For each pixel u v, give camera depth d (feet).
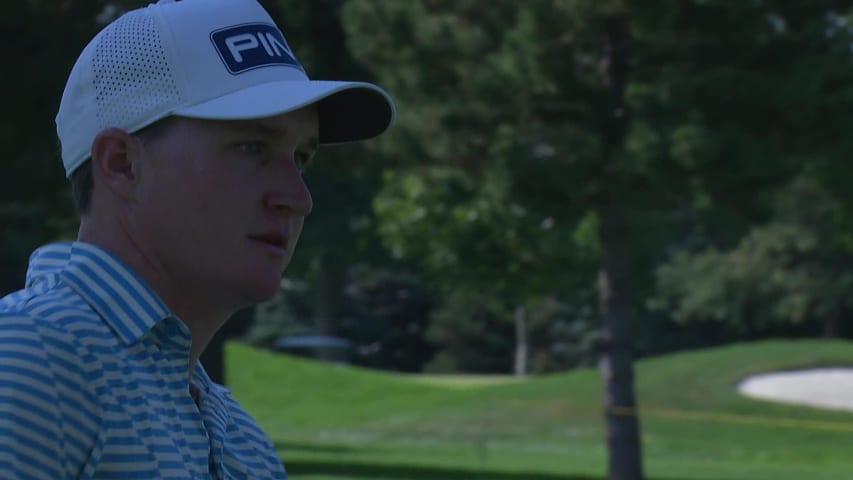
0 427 18.25
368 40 162.71
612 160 153.28
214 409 23.30
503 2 160.76
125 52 21.43
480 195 172.65
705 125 148.56
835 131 149.69
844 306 636.89
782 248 583.17
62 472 18.80
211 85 21.24
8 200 167.22
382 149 173.78
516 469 213.25
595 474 208.64
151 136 21.36
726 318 638.94
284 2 157.69
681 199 160.76
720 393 305.73
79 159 21.84
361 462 212.43
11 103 151.74
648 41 160.86
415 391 358.02
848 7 154.40
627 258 177.99
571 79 157.48
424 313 632.38
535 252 188.55
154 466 19.72
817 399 315.78
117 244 21.59
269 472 24.54
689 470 221.46
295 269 530.27
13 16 143.23
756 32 154.20
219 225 21.22
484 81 157.48
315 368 377.50
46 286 20.66
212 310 21.88
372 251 524.11
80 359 19.38
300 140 22.25
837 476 214.28
